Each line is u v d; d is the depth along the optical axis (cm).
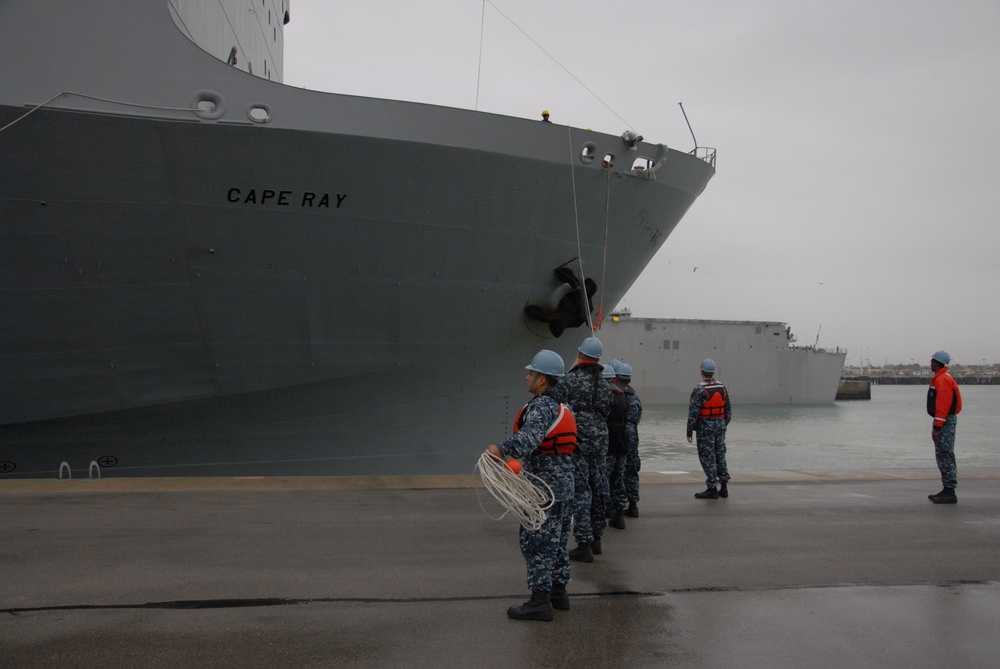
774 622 431
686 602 467
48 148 849
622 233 1210
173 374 997
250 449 1083
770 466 2717
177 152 880
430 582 501
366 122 930
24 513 712
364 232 990
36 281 908
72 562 536
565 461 432
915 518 757
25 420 971
